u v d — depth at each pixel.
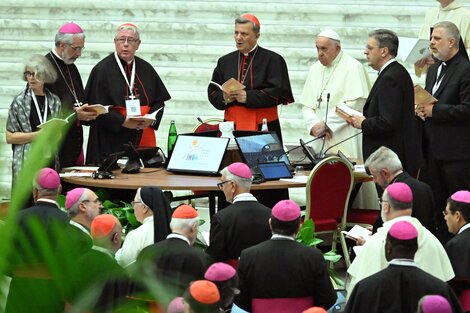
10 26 35.00
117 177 24.30
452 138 25.56
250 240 17.95
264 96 27.89
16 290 3.98
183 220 14.97
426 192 19.25
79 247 4.18
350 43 34.50
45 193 15.30
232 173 18.36
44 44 34.97
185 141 25.36
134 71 28.08
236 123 28.00
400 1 34.41
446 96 25.58
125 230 22.52
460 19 29.69
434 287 13.41
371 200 27.75
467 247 16.84
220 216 18.12
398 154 25.06
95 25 34.94
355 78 29.16
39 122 24.56
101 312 4.19
